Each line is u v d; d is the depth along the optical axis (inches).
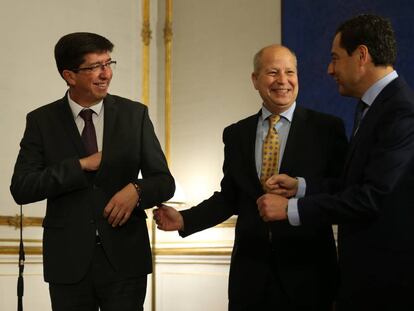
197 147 228.5
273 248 113.3
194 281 220.1
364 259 91.7
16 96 196.1
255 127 123.0
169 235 228.2
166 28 239.3
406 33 181.8
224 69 223.9
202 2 231.8
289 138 117.7
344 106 194.2
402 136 89.7
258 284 113.4
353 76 97.5
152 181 106.5
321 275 112.3
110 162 105.5
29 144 108.2
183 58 235.5
